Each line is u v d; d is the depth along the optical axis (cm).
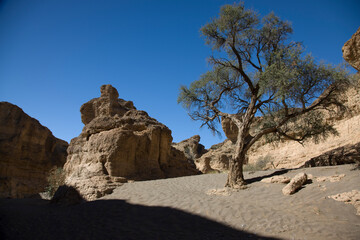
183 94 1753
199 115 1747
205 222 866
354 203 848
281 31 1559
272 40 1555
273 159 3152
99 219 947
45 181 4234
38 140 4406
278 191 1127
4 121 4006
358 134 2183
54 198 1462
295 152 2914
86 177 1552
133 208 1082
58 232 775
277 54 1381
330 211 841
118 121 2009
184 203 1102
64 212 1115
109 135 1764
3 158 3809
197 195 1237
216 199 1139
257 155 3578
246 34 1538
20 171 3994
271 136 1792
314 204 915
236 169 1338
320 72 1305
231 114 1582
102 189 1385
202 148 6475
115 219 941
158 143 2109
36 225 860
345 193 919
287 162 2886
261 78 1330
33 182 4078
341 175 1100
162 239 714
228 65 1588
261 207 970
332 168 1273
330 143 2483
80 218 973
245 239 694
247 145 1384
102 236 738
